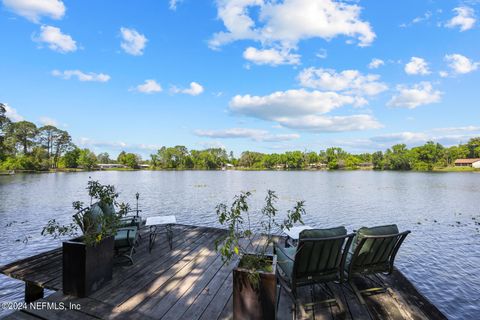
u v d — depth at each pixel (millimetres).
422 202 16656
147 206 14938
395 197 18906
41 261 3803
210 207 14570
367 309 2613
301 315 2514
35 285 3418
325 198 18422
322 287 3064
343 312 2568
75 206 3299
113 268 3635
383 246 2764
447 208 14531
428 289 5406
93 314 2479
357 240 2758
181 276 3377
